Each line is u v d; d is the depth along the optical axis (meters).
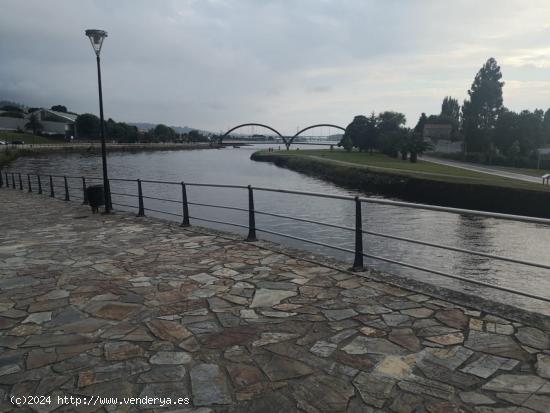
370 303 4.58
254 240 8.06
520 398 2.79
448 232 25.12
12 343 3.87
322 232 25.67
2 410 2.84
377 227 26.67
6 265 6.82
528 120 76.44
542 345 3.50
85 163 78.38
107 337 3.95
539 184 36.06
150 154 129.62
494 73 85.38
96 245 8.24
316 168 68.25
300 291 5.05
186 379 3.17
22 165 69.19
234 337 3.86
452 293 4.78
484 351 3.43
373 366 3.26
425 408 2.71
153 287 5.43
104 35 12.58
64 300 5.04
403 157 79.31
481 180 39.00
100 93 12.77
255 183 54.66
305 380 3.10
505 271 18.14
